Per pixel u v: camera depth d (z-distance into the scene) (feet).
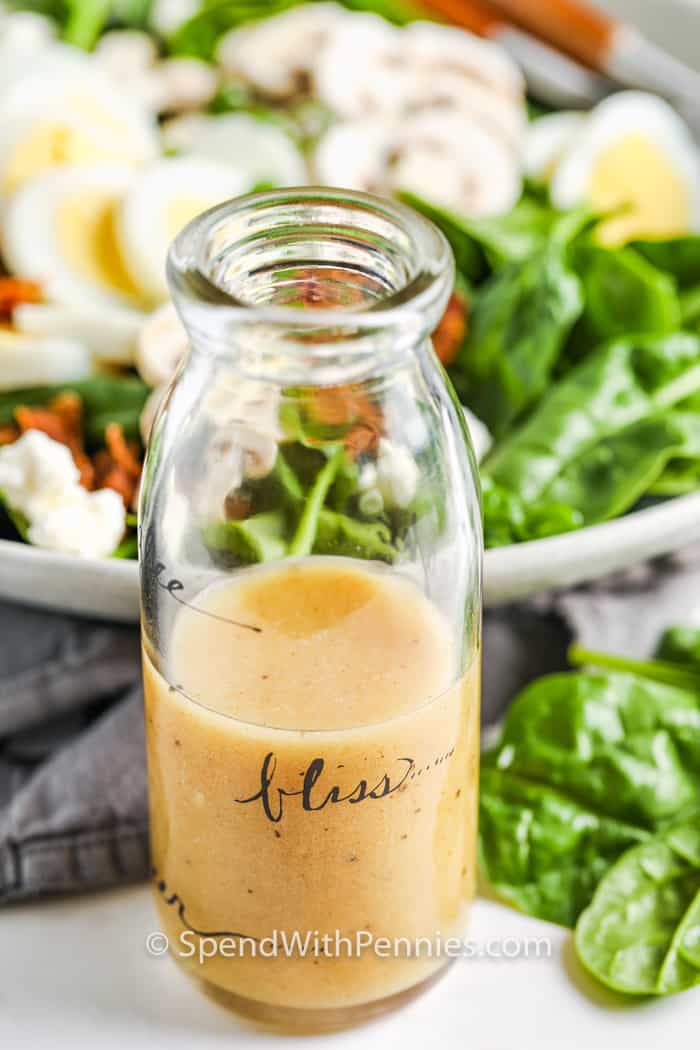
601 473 1.94
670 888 1.73
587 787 1.77
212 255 1.50
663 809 1.76
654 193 2.33
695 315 2.12
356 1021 1.68
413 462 1.55
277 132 2.26
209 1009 1.70
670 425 1.94
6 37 2.32
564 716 1.79
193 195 2.13
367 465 1.56
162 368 2.00
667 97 2.42
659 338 2.02
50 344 2.01
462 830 1.65
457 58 2.36
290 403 1.53
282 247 1.53
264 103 2.36
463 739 1.61
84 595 1.83
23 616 1.89
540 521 1.87
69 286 2.10
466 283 2.17
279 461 1.57
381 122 2.30
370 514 1.58
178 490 1.57
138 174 2.12
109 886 1.77
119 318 2.04
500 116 2.33
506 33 2.45
